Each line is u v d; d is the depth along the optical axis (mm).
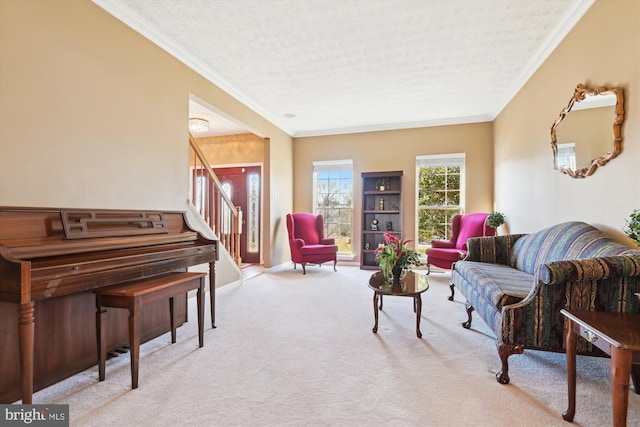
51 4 2053
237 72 3604
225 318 2906
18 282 1345
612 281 1724
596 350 1739
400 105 4672
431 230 5500
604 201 2242
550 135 3043
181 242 2520
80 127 2230
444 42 2977
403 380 1821
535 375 1890
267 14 2561
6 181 1819
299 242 5125
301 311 3107
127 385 1772
